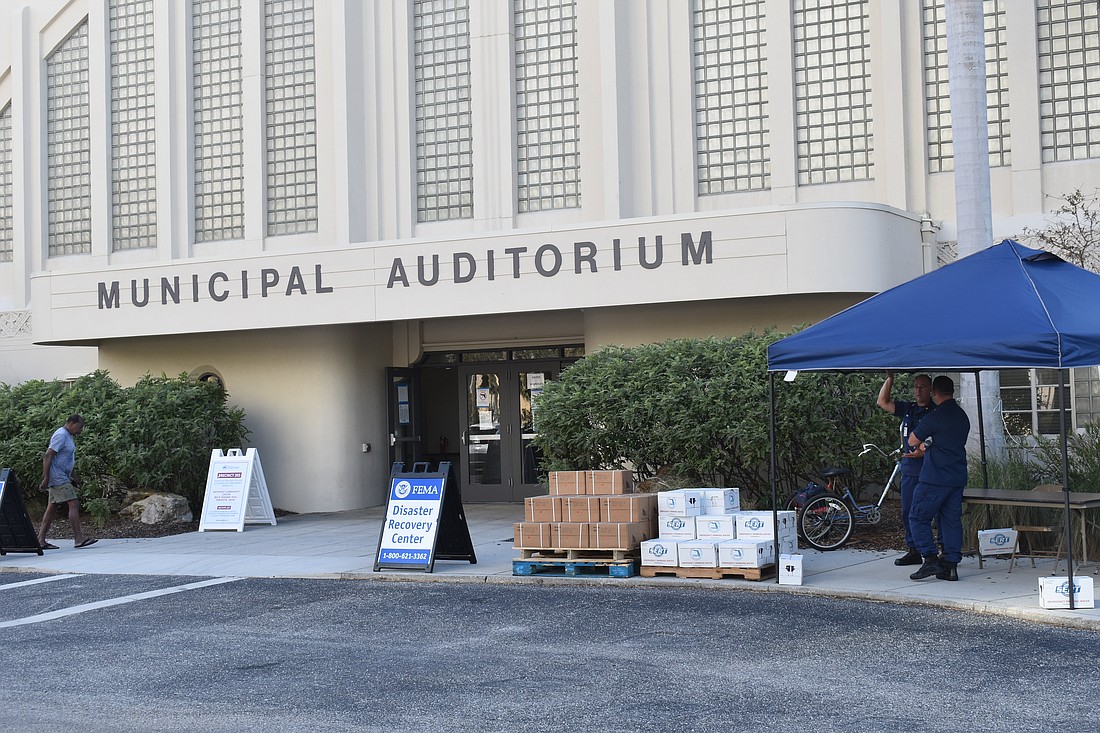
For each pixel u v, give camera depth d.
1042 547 12.20
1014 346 9.51
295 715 7.06
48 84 25.12
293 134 22.80
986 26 18.59
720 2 20.14
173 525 18.69
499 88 21.25
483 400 21.89
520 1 21.44
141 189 24.12
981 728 6.41
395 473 13.27
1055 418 17.28
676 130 20.06
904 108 18.80
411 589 11.88
